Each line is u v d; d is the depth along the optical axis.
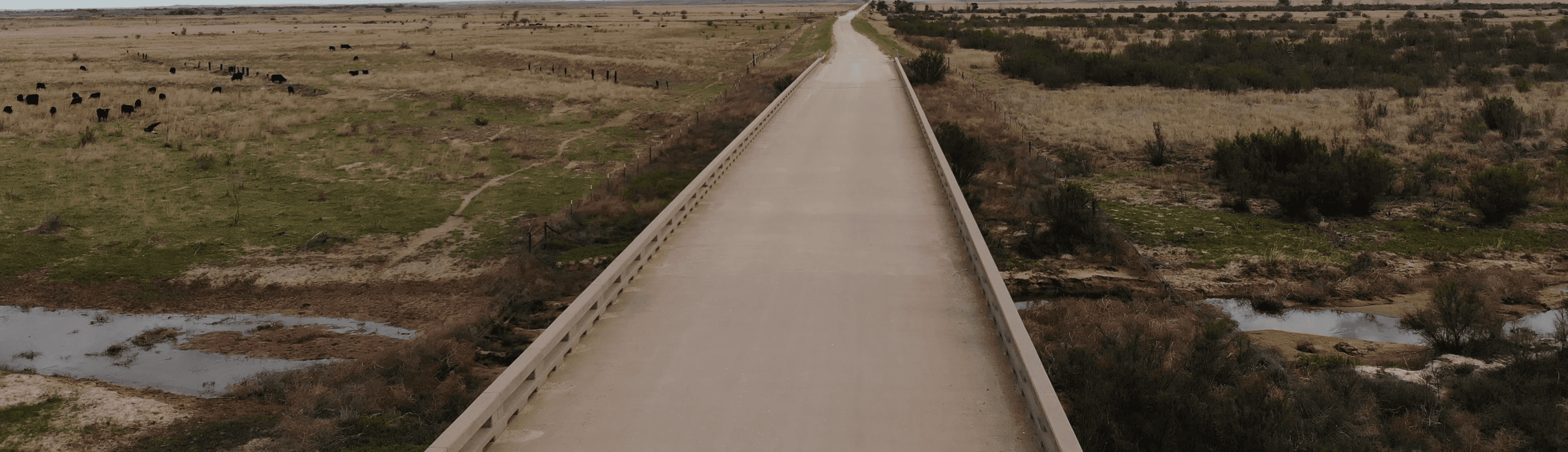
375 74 57.53
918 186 19.53
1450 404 11.36
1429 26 84.06
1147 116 38.78
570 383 9.05
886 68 53.50
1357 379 12.04
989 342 10.07
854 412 8.32
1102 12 154.88
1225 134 33.81
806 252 14.21
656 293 12.09
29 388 13.23
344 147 35.00
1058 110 40.56
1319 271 18.78
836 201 18.12
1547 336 14.47
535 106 45.56
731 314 11.18
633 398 8.67
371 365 14.03
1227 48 63.09
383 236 23.05
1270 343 14.77
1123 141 33.09
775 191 19.25
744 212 17.23
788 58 66.69
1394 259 19.53
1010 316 9.32
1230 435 9.94
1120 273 18.64
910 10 170.12
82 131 37.09
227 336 16.38
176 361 14.99
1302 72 49.19
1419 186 24.88
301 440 11.27
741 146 23.91
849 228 15.81
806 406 8.45
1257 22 104.12
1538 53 54.62
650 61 67.25
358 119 41.78
